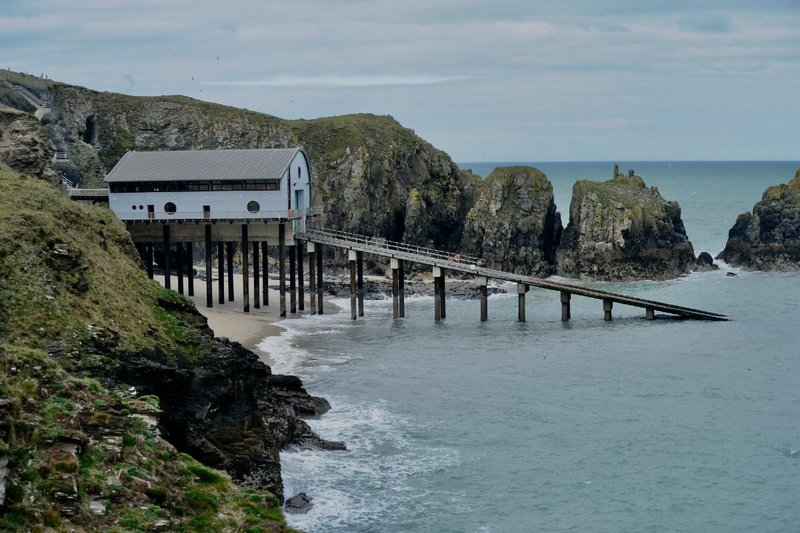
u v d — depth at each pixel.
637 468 64.31
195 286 131.50
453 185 186.12
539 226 168.88
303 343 100.44
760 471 63.94
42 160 102.06
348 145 176.25
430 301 137.12
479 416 74.62
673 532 54.94
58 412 39.56
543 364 92.25
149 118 182.12
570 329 112.38
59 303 58.09
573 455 66.50
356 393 80.31
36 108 158.38
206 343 63.66
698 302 135.25
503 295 143.88
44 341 54.53
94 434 40.09
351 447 66.88
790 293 143.00
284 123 188.38
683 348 100.44
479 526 55.16
